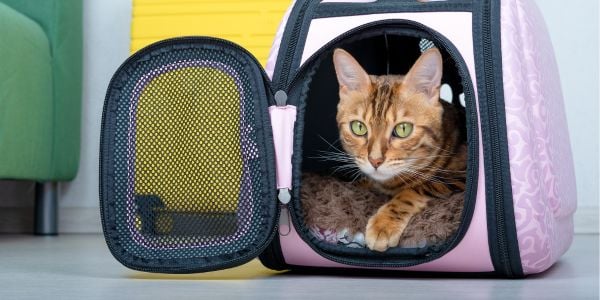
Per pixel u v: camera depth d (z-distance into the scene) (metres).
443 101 1.53
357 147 1.44
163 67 1.29
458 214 1.27
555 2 2.46
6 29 2.07
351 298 1.02
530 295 1.06
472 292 1.09
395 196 1.37
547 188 1.26
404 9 1.27
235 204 1.24
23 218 2.64
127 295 1.07
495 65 1.20
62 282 1.24
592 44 2.45
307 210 1.34
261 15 2.20
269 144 1.23
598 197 2.45
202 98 1.27
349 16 1.30
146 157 1.28
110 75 2.62
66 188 2.62
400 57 1.68
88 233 2.59
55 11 2.38
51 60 2.37
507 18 1.25
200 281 1.24
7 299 1.04
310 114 1.61
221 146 1.25
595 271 1.41
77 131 2.51
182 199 1.27
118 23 2.62
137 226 1.28
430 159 1.42
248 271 1.41
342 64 1.44
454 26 1.24
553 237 1.25
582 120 2.46
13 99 2.11
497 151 1.18
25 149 2.19
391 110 1.41
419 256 1.23
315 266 1.31
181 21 2.22
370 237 1.25
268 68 1.31
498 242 1.19
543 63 1.37
